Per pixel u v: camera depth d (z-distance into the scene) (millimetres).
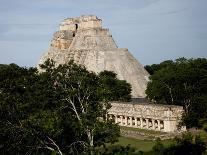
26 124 49781
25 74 79938
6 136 50312
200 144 82625
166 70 148500
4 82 55188
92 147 53312
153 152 81500
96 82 57375
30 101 53125
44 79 54500
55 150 52844
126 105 140625
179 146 82875
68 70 55406
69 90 54250
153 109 128375
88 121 53219
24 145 51031
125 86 162750
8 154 51000
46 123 49625
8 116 50406
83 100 56844
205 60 155875
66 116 54406
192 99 133500
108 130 55438
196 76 136500
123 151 70000
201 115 129500
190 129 119562
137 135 116688
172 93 141750
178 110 122750
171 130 121688
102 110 55844
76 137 55156
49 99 54250
